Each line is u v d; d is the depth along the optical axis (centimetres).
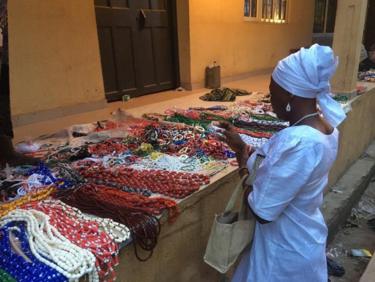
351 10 442
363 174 492
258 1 763
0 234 167
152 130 328
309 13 992
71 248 155
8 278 146
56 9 414
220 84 657
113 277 166
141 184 230
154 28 586
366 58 738
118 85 541
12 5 371
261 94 565
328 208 398
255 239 174
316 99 154
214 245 177
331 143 155
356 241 393
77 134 343
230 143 202
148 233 184
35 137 342
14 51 381
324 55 145
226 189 255
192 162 274
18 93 392
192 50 616
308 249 164
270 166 147
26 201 198
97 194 212
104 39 509
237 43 725
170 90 632
